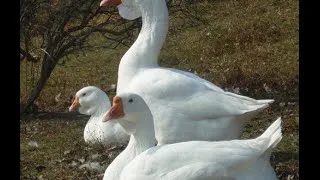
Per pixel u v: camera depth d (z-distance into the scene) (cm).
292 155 827
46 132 1040
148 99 723
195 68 1448
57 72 1560
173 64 1516
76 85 1445
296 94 1170
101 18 1500
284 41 1523
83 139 976
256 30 1605
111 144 908
